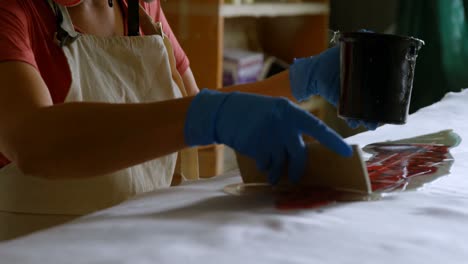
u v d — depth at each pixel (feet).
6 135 4.95
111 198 6.06
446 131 6.59
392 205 4.62
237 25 15.28
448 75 13.35
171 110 4.67
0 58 5.29
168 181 6.56
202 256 3.81
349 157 4.66
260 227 4.18
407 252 3.94
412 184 5.08
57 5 6.07
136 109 4.75
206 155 11.73
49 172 4.83
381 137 6.51
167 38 6.83
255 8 12.63
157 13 7.23
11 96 5.10
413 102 13.58
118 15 6.72
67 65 6.05
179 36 11.79
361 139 6.45
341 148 4.57
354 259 3.84
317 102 15.11
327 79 6.08
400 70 4.99
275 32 15.99
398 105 5.05
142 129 4.66
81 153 4.72
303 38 15.53
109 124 4.72
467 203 4.71
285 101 4.51
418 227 4.27
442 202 4.72
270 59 14.85
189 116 4.57
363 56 4.98
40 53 5.96
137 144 4.66
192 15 11.70
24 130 4.85
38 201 6.03
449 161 5.65
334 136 4.54
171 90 6.65
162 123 4.63
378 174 5.29
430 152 5.91
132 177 6.15
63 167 4.78
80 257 3.79
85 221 4.35
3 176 6.09
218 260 3.77
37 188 6.03
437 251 3.97
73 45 6.07
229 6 11.86
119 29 6.70
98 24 6.51
